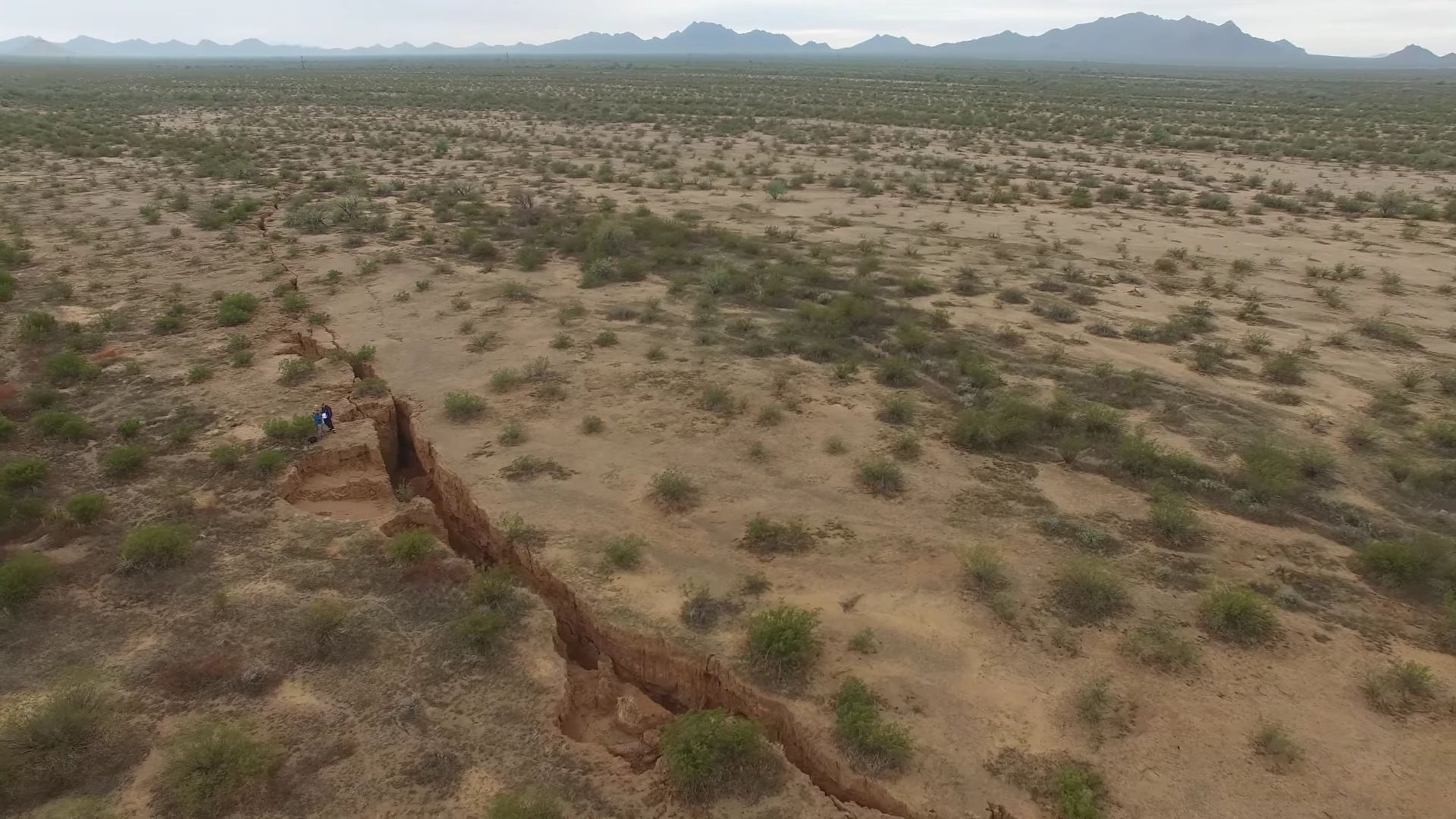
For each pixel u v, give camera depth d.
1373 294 31.27
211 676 11.57
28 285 29.70
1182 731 11.02
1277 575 14.45
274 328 25.88
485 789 10.02
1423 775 10.41
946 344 25.05
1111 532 15.62
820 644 12.54
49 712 10.53
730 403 20.89
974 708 11.35
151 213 40.25
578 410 20.50
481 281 31.78
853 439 19.22
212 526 15.20
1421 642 12.79
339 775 10.12
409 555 14.26
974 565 14.06
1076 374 23.28
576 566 14.27
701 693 12.34
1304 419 20.61
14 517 15.05
